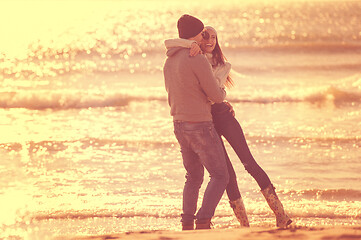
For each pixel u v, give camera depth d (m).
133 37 76.38
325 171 18.12
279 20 99.12
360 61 55.81
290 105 33.38
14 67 49.97
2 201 14.96
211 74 9.35
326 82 43.09
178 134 9.86
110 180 17.31
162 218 13.69
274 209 10.40
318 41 70.94
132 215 13.90
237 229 8.23
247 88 39.72
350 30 83.00
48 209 14.30
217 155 9.75
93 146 22.38
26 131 25.67
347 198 15.21
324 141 22.92
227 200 14.94
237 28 86.56
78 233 12.48
